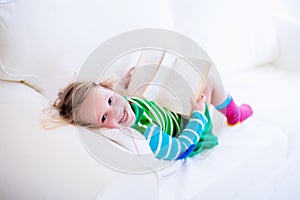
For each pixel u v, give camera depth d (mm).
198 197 708
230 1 1200
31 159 587
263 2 1296
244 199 846
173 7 1166
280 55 1392
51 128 663
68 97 796
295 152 960
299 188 1013
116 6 935
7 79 857
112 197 525
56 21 839
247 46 1278
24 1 799
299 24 1300
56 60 855
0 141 643
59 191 526
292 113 1071
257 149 839
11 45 797
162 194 668
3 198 604
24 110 728
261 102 1132
